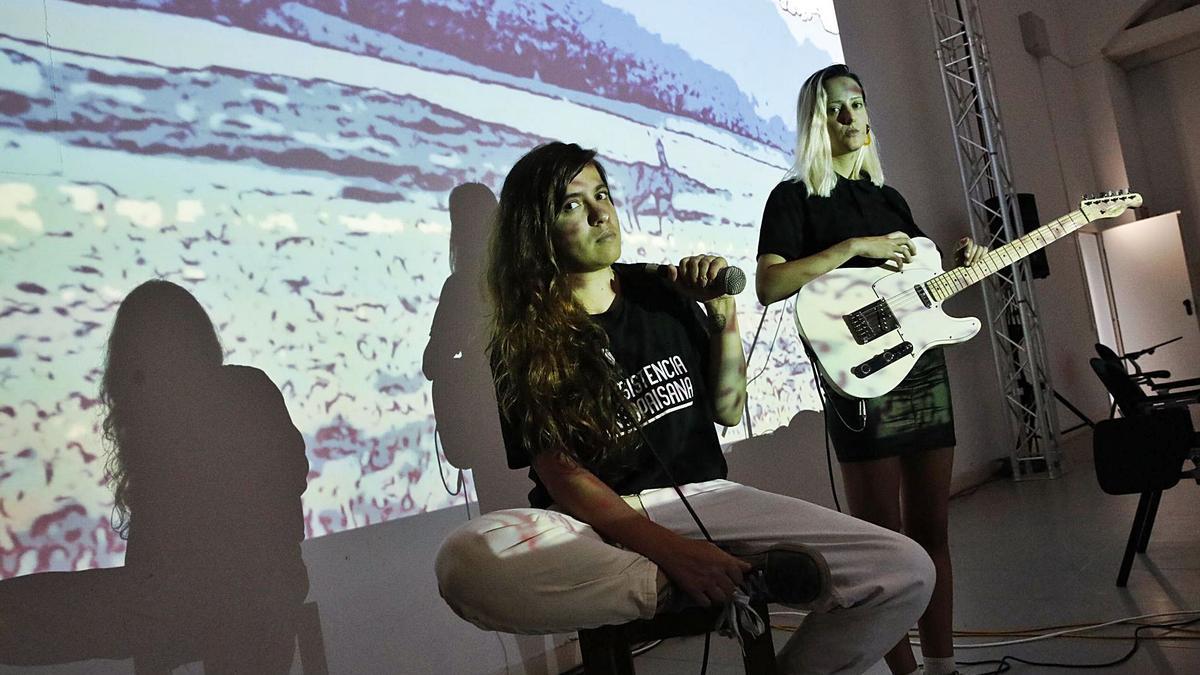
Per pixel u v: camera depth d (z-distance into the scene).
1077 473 5.43
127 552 1.70
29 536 1.58
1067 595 2.64
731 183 3.47
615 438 1.36
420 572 2.22
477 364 2.46
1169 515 3.63
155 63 1.85
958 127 5.99
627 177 2.98
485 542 1.24
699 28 3.47
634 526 1.29
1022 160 7.29
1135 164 9.50
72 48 1.73
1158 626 2.22
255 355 1.95
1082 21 9.05
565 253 1.46
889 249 1.86
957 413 5.44
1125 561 2.65
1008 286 5.95
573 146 1.50
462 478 2.36
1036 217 6.13
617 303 1.49
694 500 1.39
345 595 2.04
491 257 1.53
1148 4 8.75
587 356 1.38
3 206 1.62
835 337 1.91
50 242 1.67
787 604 1.26
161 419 1.78
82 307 1.69
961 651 2.25
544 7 2.79
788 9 4.12
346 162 2.18
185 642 1.75
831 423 1.93
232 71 1.98
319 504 2.03
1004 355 5.95
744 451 3.35
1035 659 2.11
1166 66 9.72
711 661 2.46
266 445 1.95
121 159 1.78
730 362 1.54
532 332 1.39
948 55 6.21
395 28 2.33
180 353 1.83
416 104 2.36
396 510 2.18
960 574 3.12
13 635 1.53
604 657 1.34
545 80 2.74
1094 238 8.84
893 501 1.86
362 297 2.17
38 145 1.67
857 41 5.05
